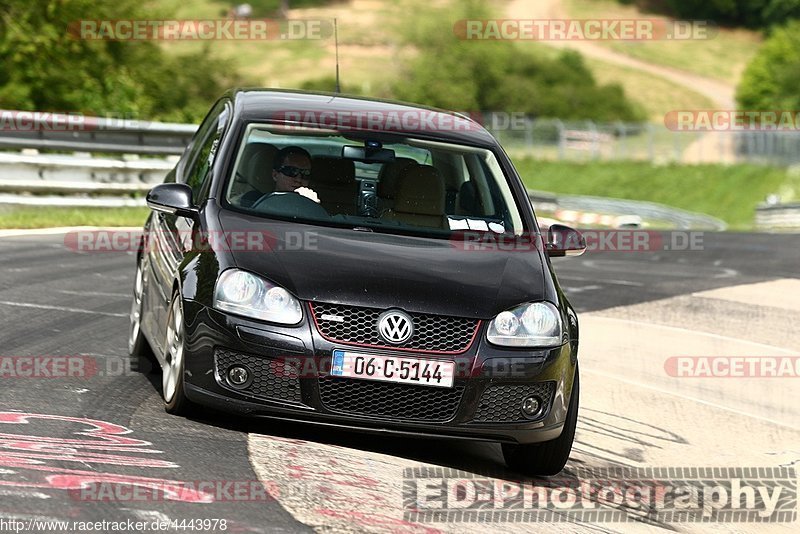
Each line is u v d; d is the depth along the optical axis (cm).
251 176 2184
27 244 4341
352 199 2194
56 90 9200
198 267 1966
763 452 2712
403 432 1900
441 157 2344
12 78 9062
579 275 5416
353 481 1744
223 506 1502
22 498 1424
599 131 19650
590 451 2481
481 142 2448
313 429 2072
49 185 5650
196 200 2195
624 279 5341
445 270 2009
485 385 1908
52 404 2005
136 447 1759
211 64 12425
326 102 2466
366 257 1991
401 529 1531
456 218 2239
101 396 2116
